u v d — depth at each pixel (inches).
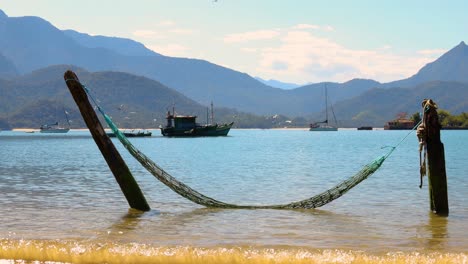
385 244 963.3
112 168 1259.2
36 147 6638.8
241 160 3878.0
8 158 4052.7
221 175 2544.3
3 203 1466.5
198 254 809.5
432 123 1189.1
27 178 2282.2
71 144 7859.3
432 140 1196.5
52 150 5693.9
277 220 1186.6
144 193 1649.9
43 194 1672.0
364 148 6067.9
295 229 1093.1
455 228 1104.2
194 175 2544.3
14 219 1203.2
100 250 829.2
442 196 1224.2
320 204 1311.5
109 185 1953.7
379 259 793.6
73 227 1107.9
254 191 1855.3
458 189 1806.1
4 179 2235.5
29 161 3649.1
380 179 2158.0
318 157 4269.2
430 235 1037.2
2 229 1083.3
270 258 788.0
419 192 1707.7
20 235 1019.3
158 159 4030.5
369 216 1251.8
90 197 1589.6
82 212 1299.2
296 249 908.6
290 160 3858.3
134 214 1262.3
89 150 5674.2
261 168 3036.4
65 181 2128.4
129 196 1296.8
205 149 6023.6
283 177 2423.7
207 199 1337.4
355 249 919.7
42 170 2783.0
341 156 4409.5
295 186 2022.6
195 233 1050.1
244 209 1333.7
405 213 1291.8
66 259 787.4
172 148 6333.7
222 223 1152.2
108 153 1238.9
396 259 795.4
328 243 968.9
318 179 2321.6
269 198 1669.5
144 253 813.2
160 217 1222.3
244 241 982.4
